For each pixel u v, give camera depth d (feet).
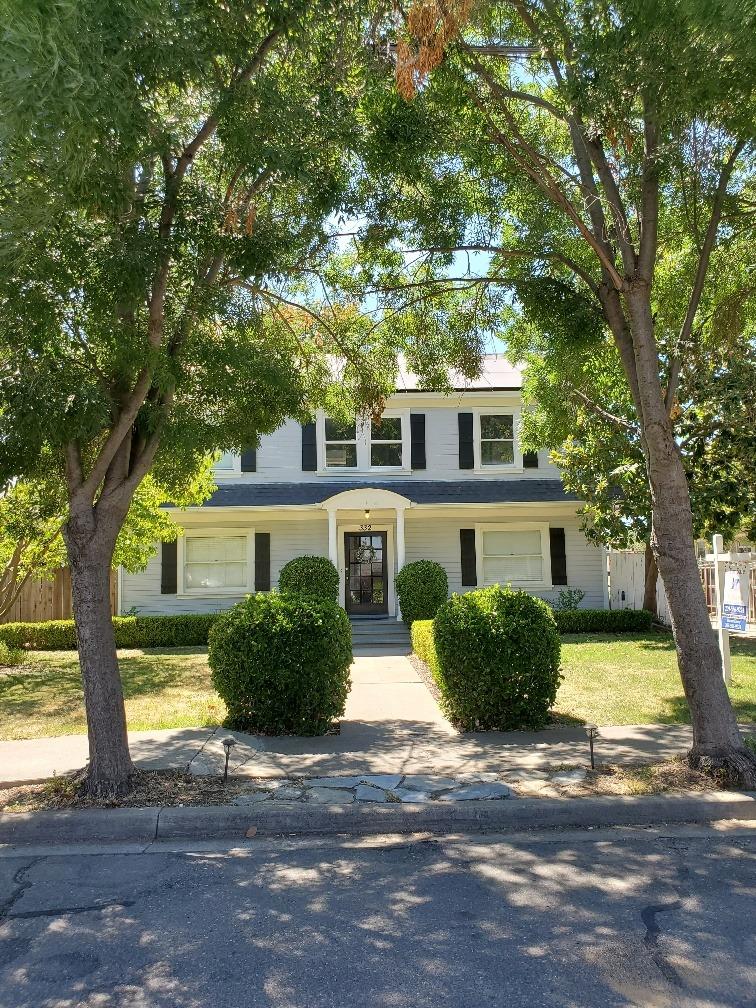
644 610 58.75
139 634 55.88
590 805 19.17
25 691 37.81
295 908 14.15
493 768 22.48
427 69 19.54
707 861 16.29
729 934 12.76
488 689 27.14
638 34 18.83
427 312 30.60
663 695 33.06
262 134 20.58
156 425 21.15
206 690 36.94
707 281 30.86
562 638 53.78
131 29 15.71
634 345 22.22
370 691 35.53
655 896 14.39
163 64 17.47
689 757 21.57
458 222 26.35
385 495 57.16
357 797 20.03
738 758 20.74
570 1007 10.64
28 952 12.57
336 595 56.39
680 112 20.42
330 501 56.90
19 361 19.97
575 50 21.02
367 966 11.87
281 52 22.80
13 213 16.71
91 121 15.76
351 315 31.81
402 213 26.20
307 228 25.44
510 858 16.69
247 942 12.77
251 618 27.43
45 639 56.18
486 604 27.94
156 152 20.07
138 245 20.02
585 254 29.48
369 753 24.39
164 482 27.86
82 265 19.22
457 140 25.02
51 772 22.45
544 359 37.37
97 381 20.79
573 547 62.44
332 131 22.30
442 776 21.77
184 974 11.73
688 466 38.22
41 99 14.14
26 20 13.26
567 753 23.99
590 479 49.80
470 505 58.65
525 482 62.13
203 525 61.31
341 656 27.50
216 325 25.85
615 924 13.19
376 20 21.90
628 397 46.34
